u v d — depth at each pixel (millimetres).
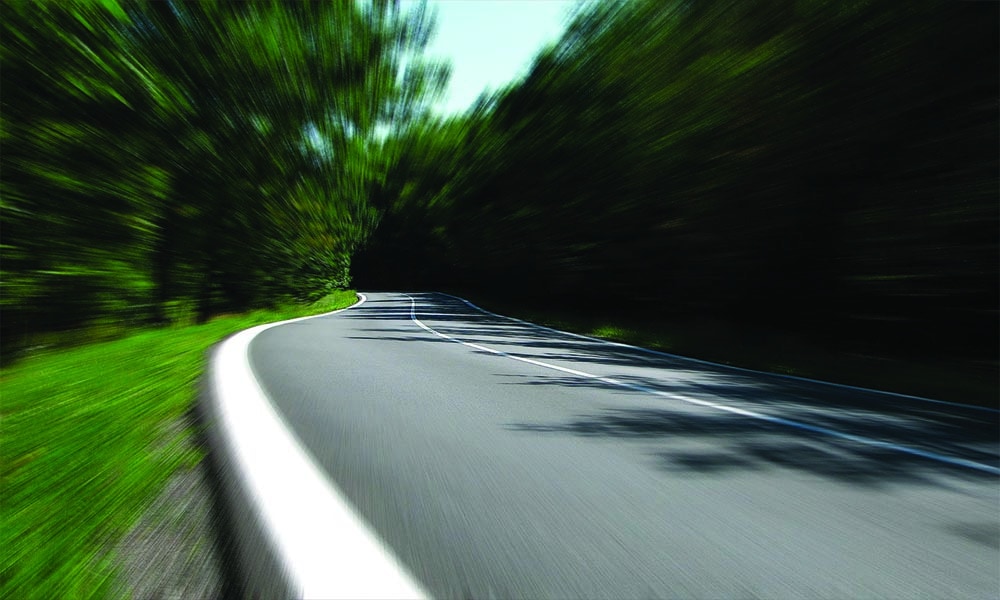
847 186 13211
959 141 10867
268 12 18688
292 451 4500
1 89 9477
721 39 17703
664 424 5871
